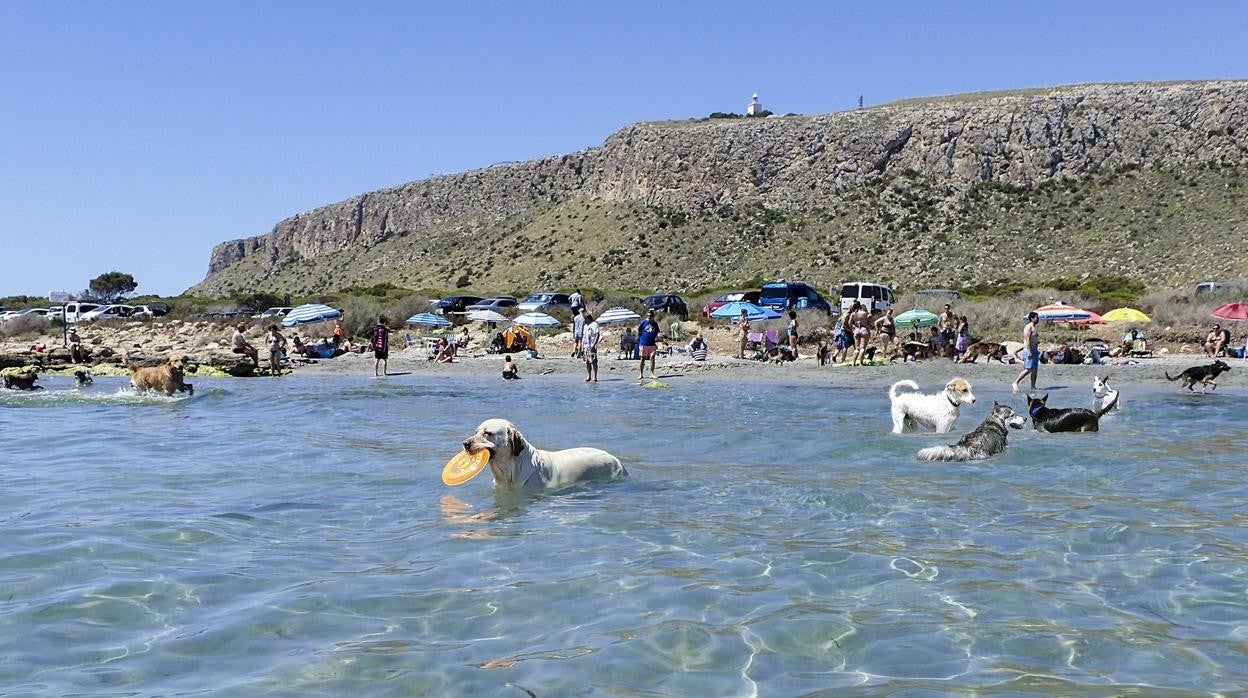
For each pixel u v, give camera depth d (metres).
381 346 29.91
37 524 7.33
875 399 20.06
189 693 4.09
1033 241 93.69
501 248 128.62
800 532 7.09
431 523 7.49
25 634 4.84
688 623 5.01
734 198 114.06
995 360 30.81
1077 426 13.06
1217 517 7.50
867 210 105.19
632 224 117.69
